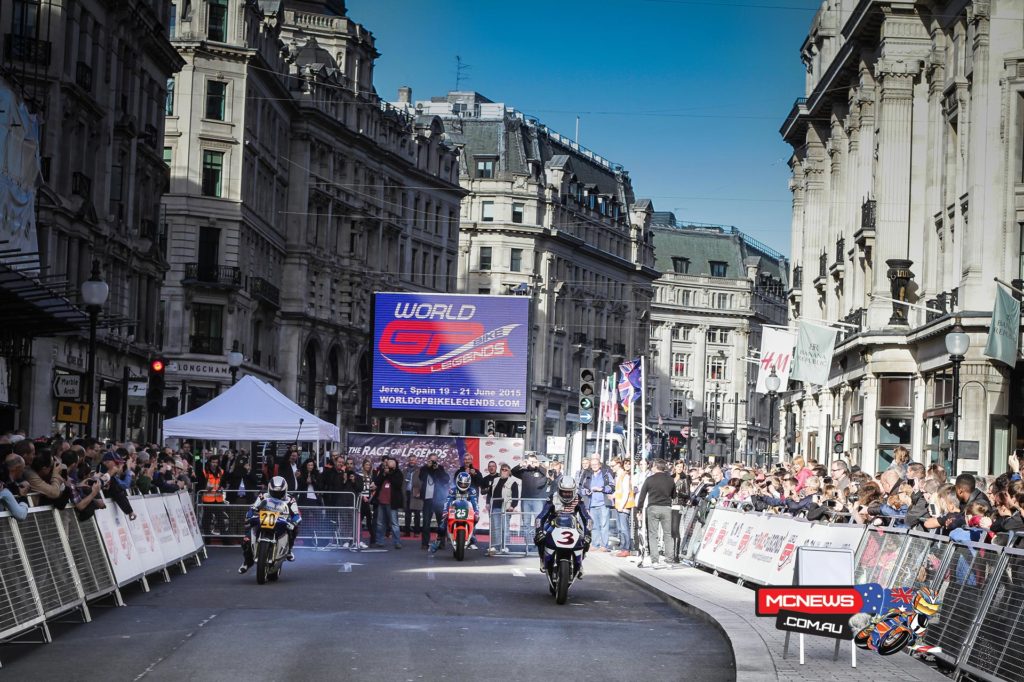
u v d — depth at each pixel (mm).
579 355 122625
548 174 117812
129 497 19031
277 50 75250
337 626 15438
